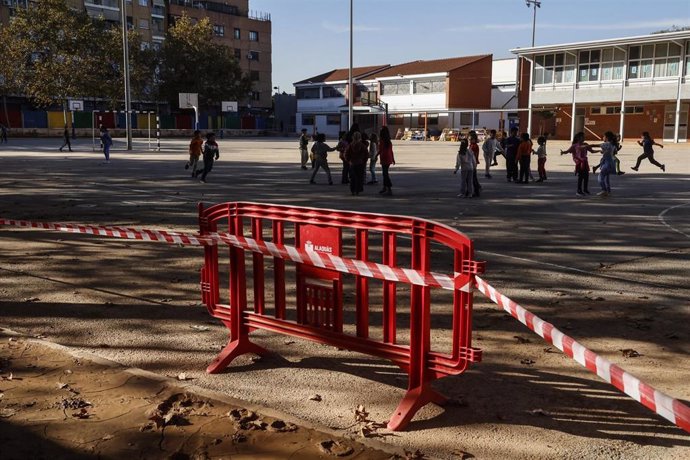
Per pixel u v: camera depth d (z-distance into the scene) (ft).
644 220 40.47
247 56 309.63
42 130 216.13
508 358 16.35
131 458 11.25
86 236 33.76
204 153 65.98
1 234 34.24
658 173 81.76
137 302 21.39
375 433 12.25
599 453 11.55
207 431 12.14
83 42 202.59
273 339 17.75
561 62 179.32
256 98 315.58
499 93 247.29
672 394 14.16
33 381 14.43
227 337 17.93
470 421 12.82
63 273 25.43
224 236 15.94
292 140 216.33
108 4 250.37
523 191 58.70
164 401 13.39
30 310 20.39
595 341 17.71
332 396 14.01
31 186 60.49
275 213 14.99
